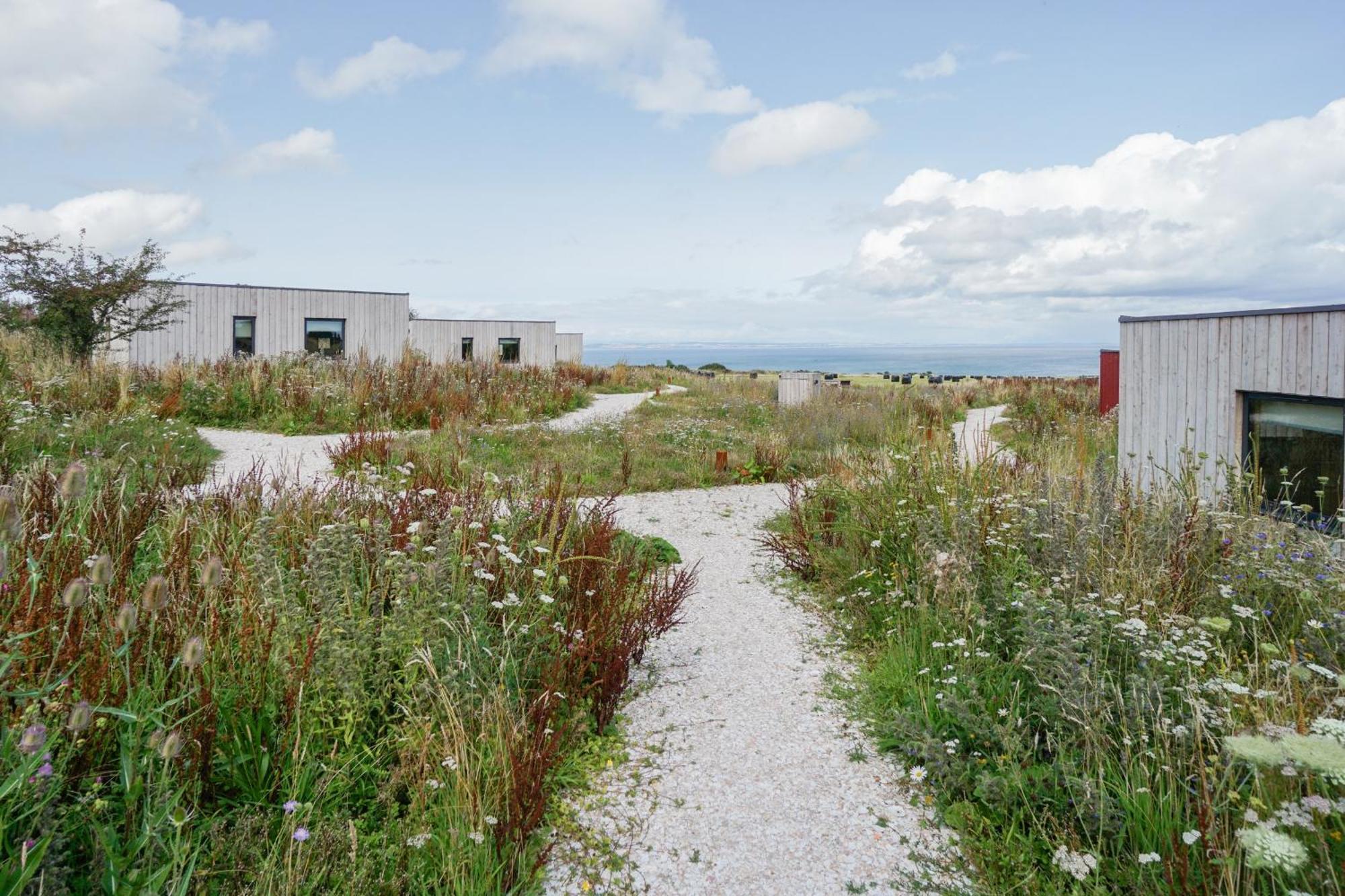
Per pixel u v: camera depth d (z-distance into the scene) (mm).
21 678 2330
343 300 23734
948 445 6488
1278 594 4051
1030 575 4426
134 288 17172
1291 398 6156
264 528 3805
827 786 3318
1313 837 2254
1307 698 2910
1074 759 3021
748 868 2787
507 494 5496
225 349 21562
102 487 4355
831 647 4941
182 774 2482
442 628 3426
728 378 36312
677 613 5500
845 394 21469
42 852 1758
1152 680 3158
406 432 12281
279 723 2889
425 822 2660
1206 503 5086
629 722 3918
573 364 30312
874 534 6008
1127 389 8375
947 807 3115
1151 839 2572
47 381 11336
